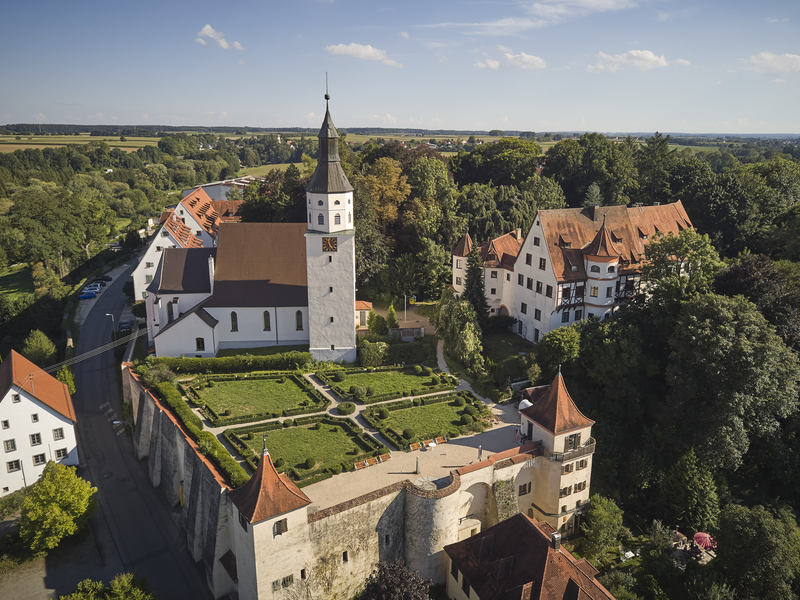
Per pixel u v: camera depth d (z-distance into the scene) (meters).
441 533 55.38
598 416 71.88
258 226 91.31
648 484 65.62
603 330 75.88
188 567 59.69
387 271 108.38
